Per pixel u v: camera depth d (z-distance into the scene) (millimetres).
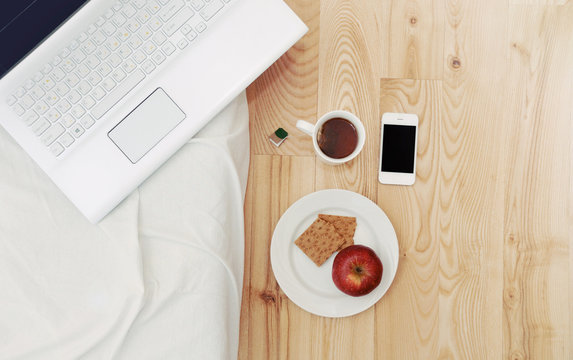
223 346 683
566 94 889
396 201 881
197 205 689
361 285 762
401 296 874
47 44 662
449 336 873
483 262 879
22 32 646
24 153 688
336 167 880
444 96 888
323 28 883
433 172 884
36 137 667
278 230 832
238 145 764
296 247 844
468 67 891
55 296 648
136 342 649
